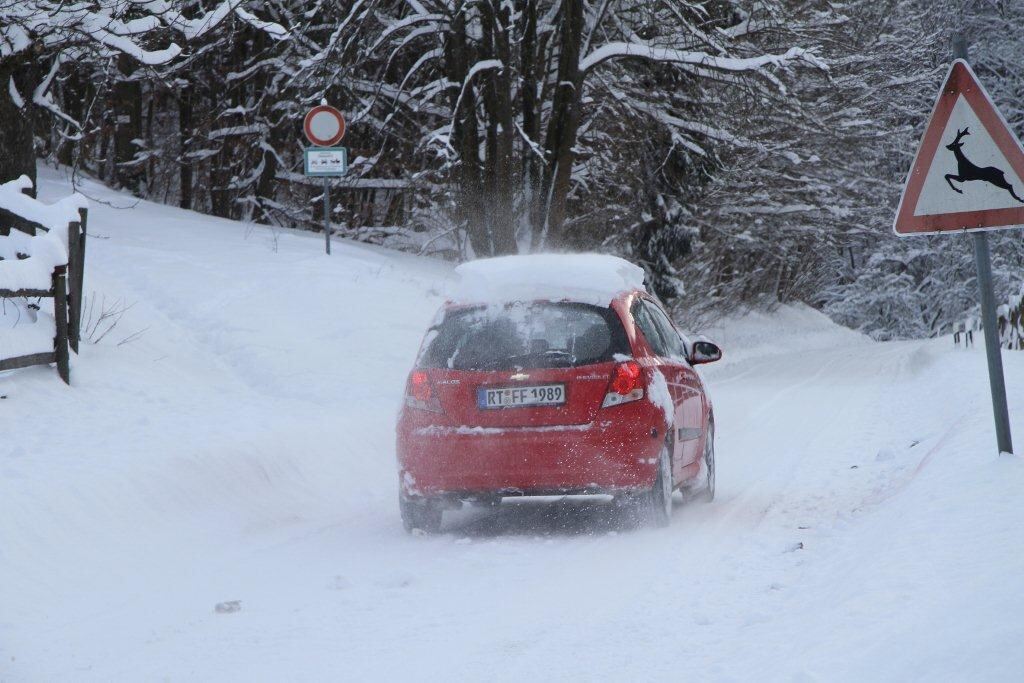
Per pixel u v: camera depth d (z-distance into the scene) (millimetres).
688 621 12305
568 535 18297
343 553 17266
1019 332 54719
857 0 70500
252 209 70625
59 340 25984
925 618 10055
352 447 25656
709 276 76938
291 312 36094
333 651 11844
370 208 73125
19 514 16500
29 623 13328
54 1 32812
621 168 64875
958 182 16219
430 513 18812
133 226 48281
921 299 112062
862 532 15570
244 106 71500
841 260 112938
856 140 73188
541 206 54531
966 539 12789
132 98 70125
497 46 51188
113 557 16578
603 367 18016
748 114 60969
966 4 82125
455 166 57031
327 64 52625
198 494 20141
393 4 57938
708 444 21828
